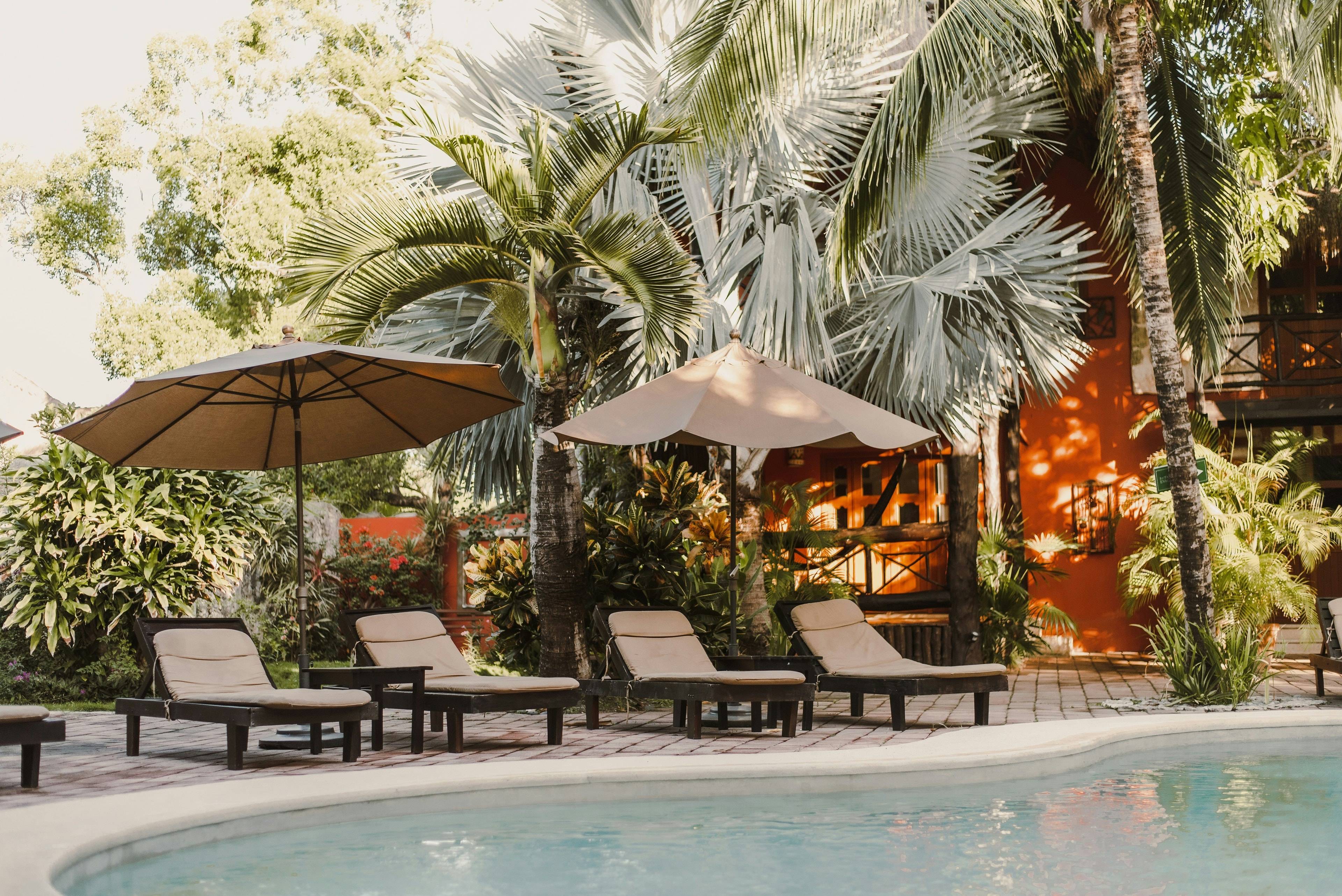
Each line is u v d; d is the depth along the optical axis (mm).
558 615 9000
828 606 8492
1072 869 4023
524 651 10055
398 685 7344
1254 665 8852
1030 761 6020
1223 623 9289
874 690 7480
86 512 9328
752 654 10094
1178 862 4125
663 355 9188
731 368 8016
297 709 6062
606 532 10086
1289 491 12273
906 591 14922
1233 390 14352
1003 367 10797
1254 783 5828
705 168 10344
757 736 7547
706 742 7191
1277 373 13812
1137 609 13742
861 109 10812
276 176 23359
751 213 10883
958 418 11141
